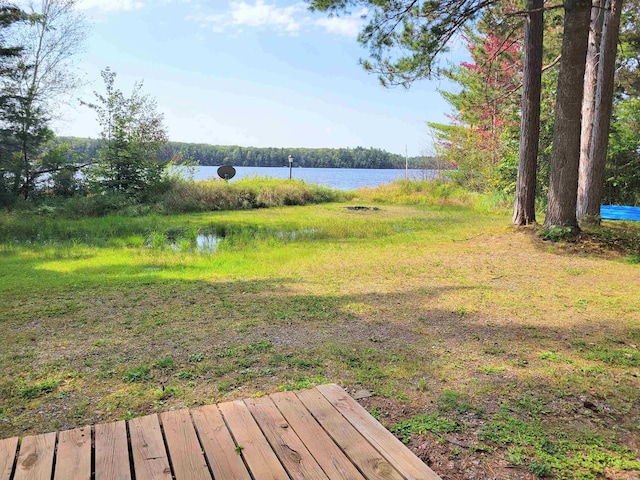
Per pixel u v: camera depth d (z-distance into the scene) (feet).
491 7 34.99
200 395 9.57
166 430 6.37
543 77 49.39
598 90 32.73
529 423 8.45
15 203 44.16
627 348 12.25
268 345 12.29
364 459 5.67
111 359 11.41
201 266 22.84
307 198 60.03
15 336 12.98
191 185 53.62
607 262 23.12
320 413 6.86
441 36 30.68
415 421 8.46
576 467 7.16
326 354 11.71
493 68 52.90
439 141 81.51
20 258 24.71
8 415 8.80
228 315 14.90
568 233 26.45
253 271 21.58
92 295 17.16
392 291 18.08
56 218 41.24
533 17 29.19
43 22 48.67
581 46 25.20
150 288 18.26
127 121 51.62
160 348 12.14
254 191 55.47
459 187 66.49
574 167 26.68
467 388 9.87
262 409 7.00
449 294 17.65
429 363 11.18
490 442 7.83
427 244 29.14
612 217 40.11
